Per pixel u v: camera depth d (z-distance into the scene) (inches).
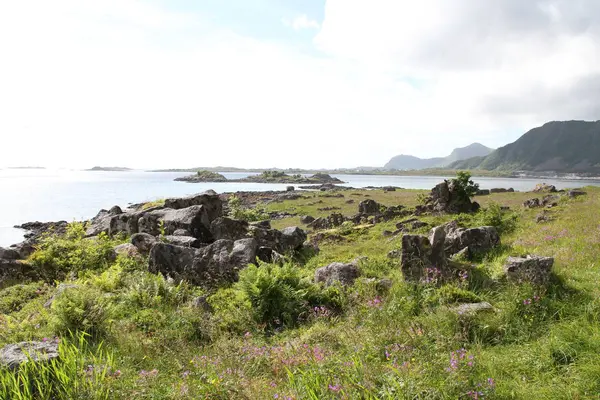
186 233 739.4
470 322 275.7
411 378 190.4
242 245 561.6
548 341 242.7
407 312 318.0
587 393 190.7
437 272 372.2
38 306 442.0
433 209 1302.9
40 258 660.1
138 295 401.7
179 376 235.0
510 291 316.5
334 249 829.8
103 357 257.6
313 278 487.8
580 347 229.6
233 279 524.7
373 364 217.3
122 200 3031.5
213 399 201.2
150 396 203.9
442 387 185.5
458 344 253.0
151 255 557.6
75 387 193.0
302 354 249.8
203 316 349.7
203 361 250.4
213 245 565.3
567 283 335.6
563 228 666.8
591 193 1391.5
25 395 186.1
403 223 1062.4
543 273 335.0
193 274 532.1
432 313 301.1
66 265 670.5
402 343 252.4
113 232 877.8
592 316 271.9
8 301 497.4
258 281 363.3
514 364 227.1
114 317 343.3
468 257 524.1
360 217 1445.6
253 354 262.1
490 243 555.5
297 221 1630.2
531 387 201.9
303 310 361.7
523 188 3969.0
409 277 384.2
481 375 208.8
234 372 229.6
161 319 341.1
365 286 390.6
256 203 2444.6
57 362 206.7
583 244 505.4
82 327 297.1
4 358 211.9
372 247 786.8
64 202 2891.2
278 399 189.8
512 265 355.9
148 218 811.4
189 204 912.3
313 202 2279.8
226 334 323.9
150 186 5251.0
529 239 621.9
